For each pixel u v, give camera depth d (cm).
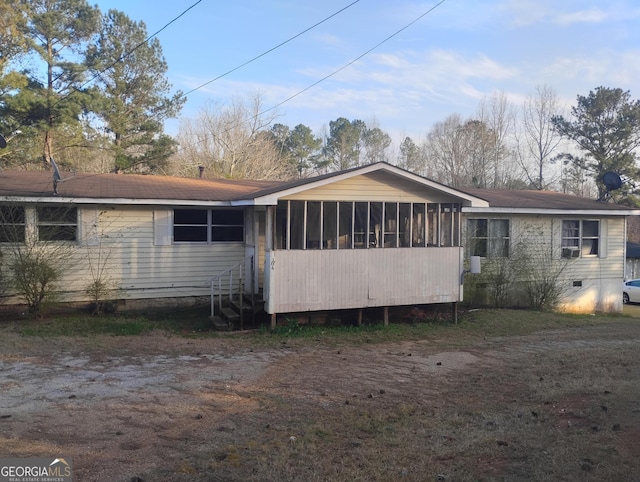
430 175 5269
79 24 2916
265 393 661
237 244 1434
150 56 3195
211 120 3884
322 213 1152
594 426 519
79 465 430
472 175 4803
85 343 919
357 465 444
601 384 686
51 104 2538
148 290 1339
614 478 398
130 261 1321
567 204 1797
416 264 1241
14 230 1180
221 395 645
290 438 504
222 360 841
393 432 530
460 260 1291
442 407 623
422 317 1347
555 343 1067
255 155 3897
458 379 761
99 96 2747
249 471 426
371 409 609
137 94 3219
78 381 680
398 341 1069
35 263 1166
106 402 598
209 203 1335
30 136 2553
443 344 1043
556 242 1777
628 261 2777
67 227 1262
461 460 454
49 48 2880
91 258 1280
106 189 1329
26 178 1394
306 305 1138
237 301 1309
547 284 1655
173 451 466
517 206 1659
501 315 1405
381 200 1207
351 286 1177
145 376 719
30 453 449
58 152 2877
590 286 1841
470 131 4953
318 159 5353
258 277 1307
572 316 1497
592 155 3872
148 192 1341
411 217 1241
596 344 1055
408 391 693
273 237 1112
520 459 448
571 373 770
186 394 643
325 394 667
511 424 550
